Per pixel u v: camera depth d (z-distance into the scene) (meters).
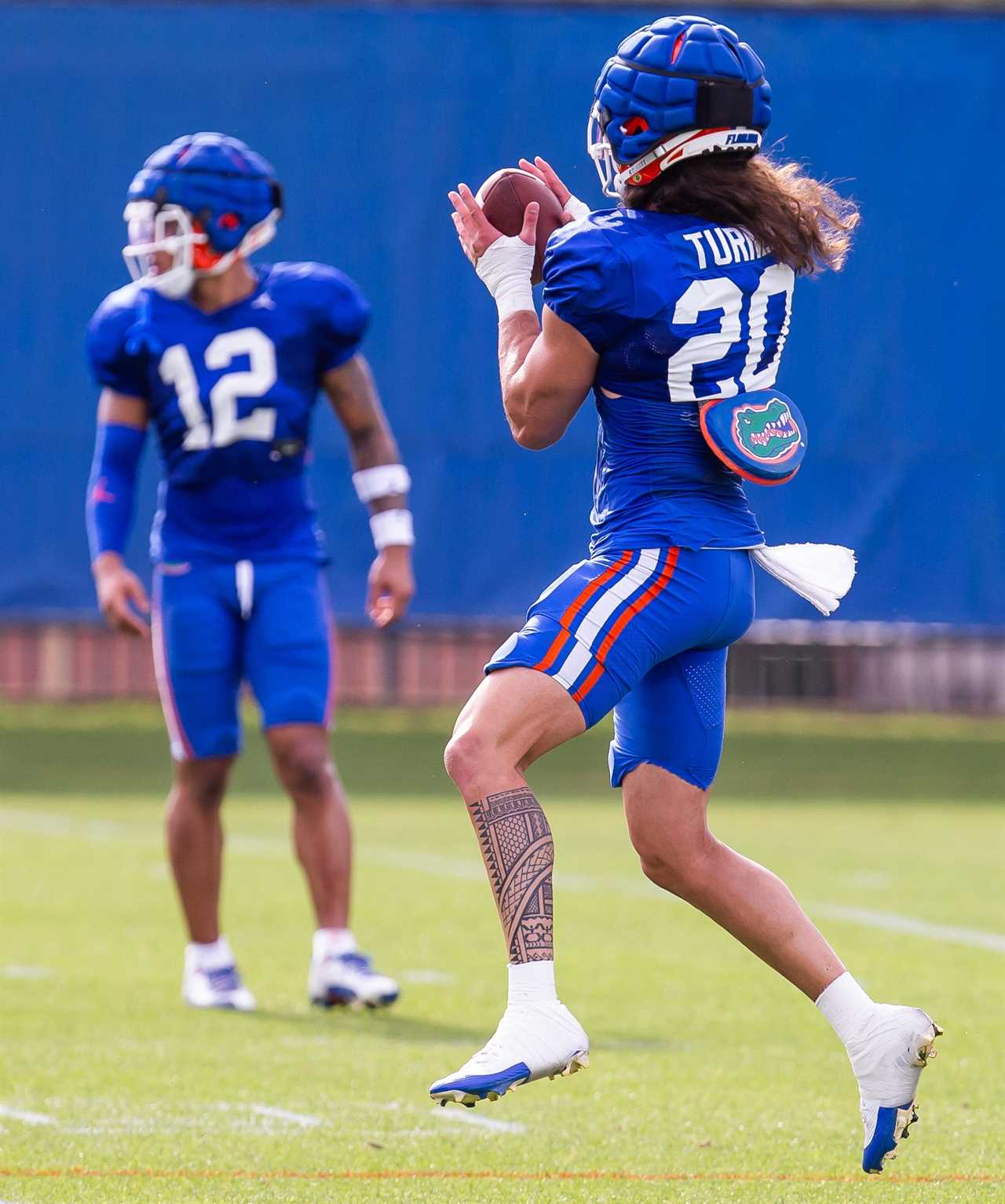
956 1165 14.57
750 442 12.56
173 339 22.03
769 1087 17.66
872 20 49.06
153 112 48.91
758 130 13.16
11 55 48.78
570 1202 13.31
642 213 12.97
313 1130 15.71
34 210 48.88
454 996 22.81
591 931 28.16
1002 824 43.94
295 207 48.91
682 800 13.27
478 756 12.11
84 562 49.06
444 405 48.88
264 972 24.66
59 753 57.12
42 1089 17.33
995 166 49.03
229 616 22.36
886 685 65.69
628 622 12.45
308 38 48.91
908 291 48.97
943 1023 20.91
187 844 22.22
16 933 27.56
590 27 48.97
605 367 12.80
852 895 31.83
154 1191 13.59
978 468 48.97
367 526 48.81
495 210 13.89
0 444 48.88
